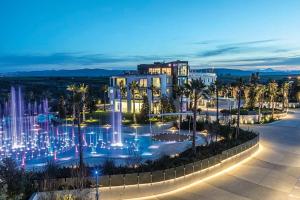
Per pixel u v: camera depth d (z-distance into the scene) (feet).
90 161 144.25
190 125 222.07
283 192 114.11
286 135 216.13
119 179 102.22
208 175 125.18
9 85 604.08
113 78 318.65
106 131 223.71
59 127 246.27
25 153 164.76
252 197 108.99
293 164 147.43
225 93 416.05
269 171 136.15
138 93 291.99
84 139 197.98
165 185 109.19
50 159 144.77
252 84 343.67
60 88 566.77
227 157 137.08
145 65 338.95
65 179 95.66
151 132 215.51
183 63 316.40
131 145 176.96
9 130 239.09
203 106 367.25
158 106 288.92
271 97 333.21
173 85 299.17
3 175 83.51
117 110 312.29
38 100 394.52
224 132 187.93
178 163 120.88
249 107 345.31
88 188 94.84
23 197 80.64
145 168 113.39
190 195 108.68
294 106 403.54
